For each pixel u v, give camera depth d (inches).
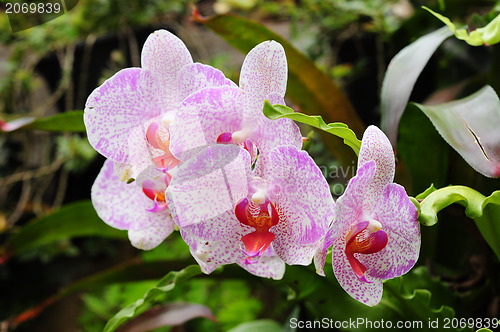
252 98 18.3
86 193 48.5
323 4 36.1
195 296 37.6
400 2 36.5
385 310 21.9
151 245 20.6
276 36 24.5
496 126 19.8
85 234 27.4
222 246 18.4
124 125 19.2
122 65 41.9
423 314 21.5
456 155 24.5
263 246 17.9
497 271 23.6
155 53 19.2
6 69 46.1
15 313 48.3
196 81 19.1
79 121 24.9
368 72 38.1
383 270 18.1
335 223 17.1
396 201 17.7
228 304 36.9
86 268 50.6
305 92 25.7
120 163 19.4
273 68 18.3
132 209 20.7
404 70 22.9
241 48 25.1
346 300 22.1
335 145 25.9
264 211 18.2
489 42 21.1
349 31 37.4
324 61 39.3
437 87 35.8
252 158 18.5
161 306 26.1
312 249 17.8
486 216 19.7
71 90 42.6
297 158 17.5
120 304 39.2
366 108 38.9
